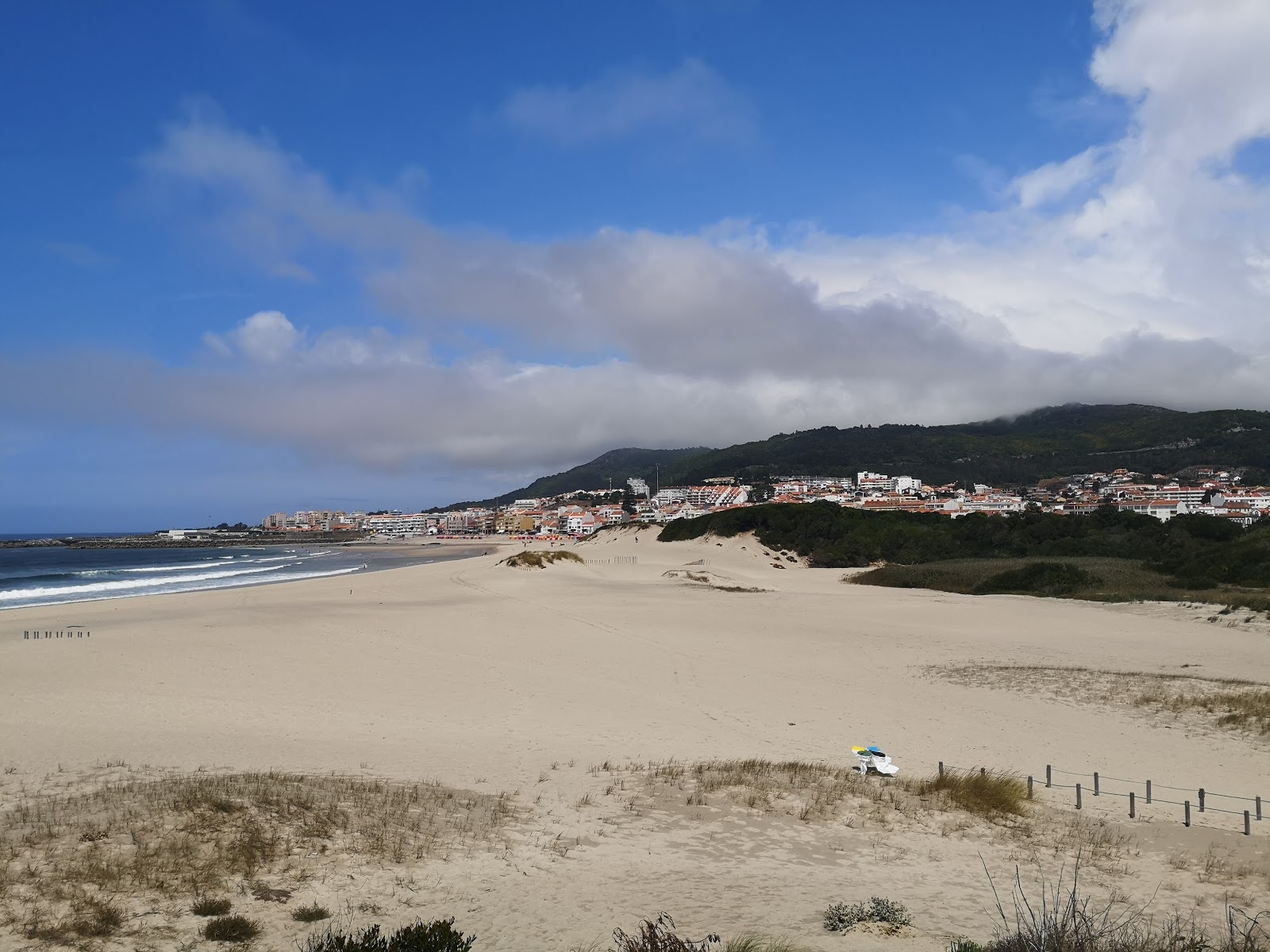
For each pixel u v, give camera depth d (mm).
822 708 23422
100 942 7824
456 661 28953
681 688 25672
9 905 8430
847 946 8320
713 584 62125
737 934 8648
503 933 8570
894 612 44156
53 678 24266
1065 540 83250
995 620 41281
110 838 10555
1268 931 9594
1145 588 51406
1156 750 19609
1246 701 23422
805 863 11711
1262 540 58781
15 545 195000
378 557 135875
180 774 14617
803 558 92750
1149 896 10953
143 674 25219
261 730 19094
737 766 16781
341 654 29391
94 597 58656
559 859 11266
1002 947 8016
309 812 12125
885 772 16672
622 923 8938
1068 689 25875
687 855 11773
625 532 137125
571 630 36500
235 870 9914
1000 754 19156
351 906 9203
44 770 14430
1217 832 14289
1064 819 14797
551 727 20422
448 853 11172
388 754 17062
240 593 53812
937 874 11477
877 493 198500
